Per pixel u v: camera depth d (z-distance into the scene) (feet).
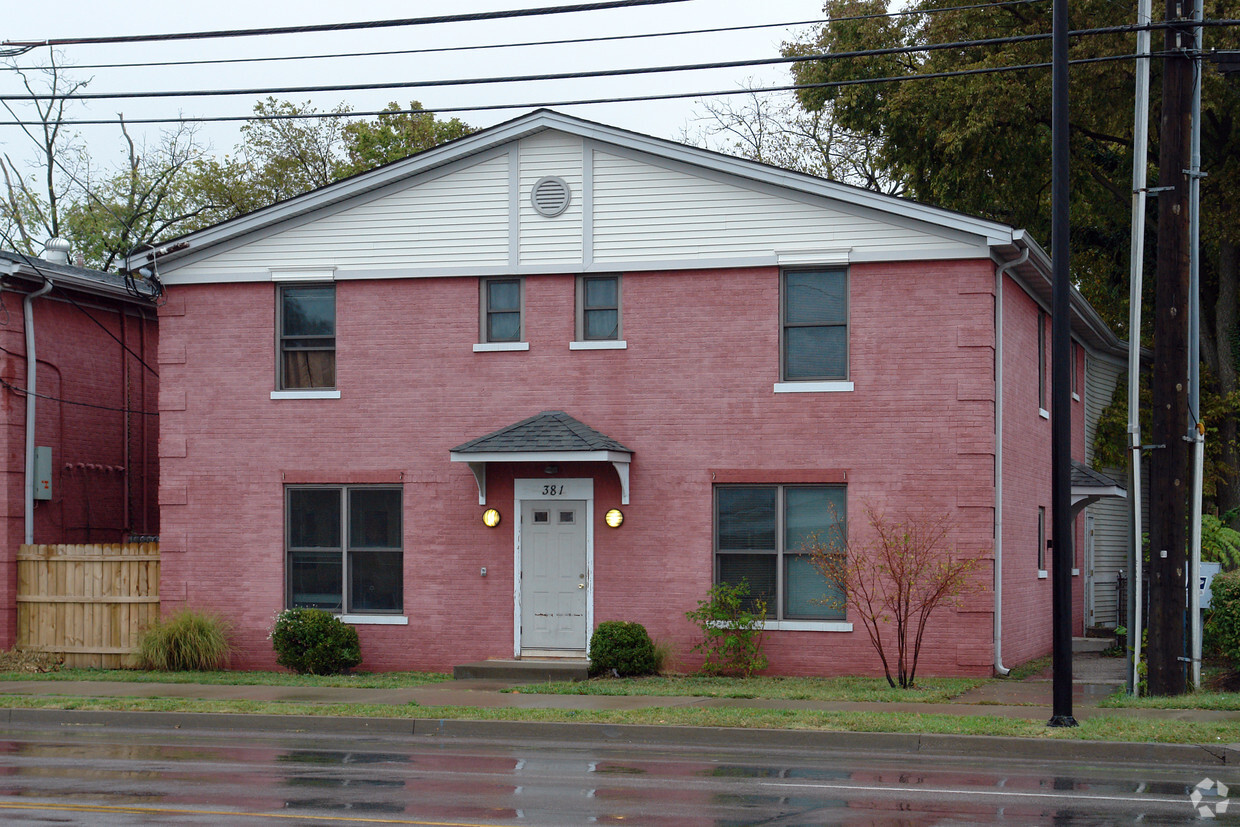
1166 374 54.75
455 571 69.87
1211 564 68.74
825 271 66.74
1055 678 47.93
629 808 34.32
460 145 70.08
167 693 60.75
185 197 150.00
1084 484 79.30
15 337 76.28
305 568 71.87
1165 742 44.60
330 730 52.34
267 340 72.54
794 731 47.67
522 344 69.67
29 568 74.84
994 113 94.17
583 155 69.41
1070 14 92.99
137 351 86.69
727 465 67.05
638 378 68.33
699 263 67.72
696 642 66.85
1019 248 64.80
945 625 64.34
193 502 72.90
